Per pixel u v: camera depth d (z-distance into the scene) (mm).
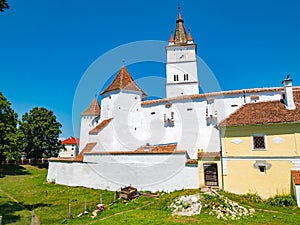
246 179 17578
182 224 11523
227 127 18828
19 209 16062
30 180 30297
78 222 12773
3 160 43844
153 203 15961
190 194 15523
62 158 27375
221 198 14438
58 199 18922
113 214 14031
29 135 48344
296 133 16938
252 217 12758
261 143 17703
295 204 15156
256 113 18797
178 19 48031
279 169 16922
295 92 20344
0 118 37906
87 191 21078
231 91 30891
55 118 50656
